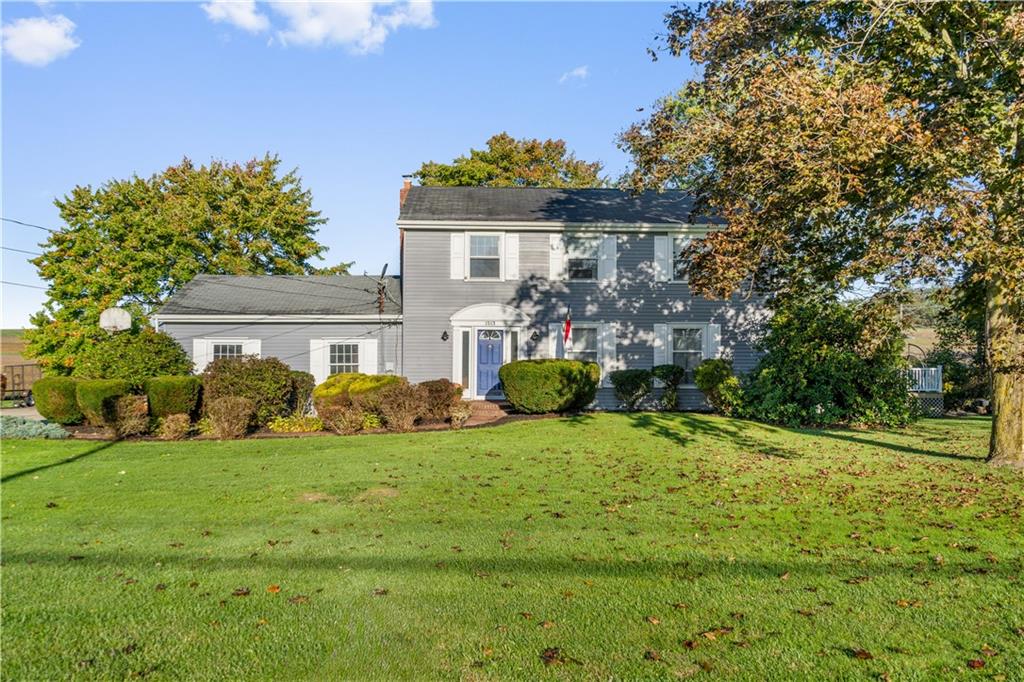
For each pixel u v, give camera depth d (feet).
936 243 27.37
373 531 23.34
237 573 18.71
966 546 21.38
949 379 77.30
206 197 113.19
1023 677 12.63
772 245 34.12
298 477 33.35
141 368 56.65
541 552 20.75
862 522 24.67
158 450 42.75
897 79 36.37
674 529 23.67
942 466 36.42
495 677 12.81
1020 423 36.60
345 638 14.49
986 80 35.12
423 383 54.90
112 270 97.76
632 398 67.36
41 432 49.42
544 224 69.97
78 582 17.92
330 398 53.21
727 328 71.87
